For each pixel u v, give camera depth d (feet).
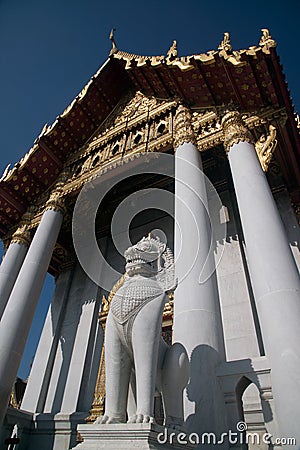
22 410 36.73
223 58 31.17
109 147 45.27
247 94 32.55
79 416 33.58
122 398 13.30
